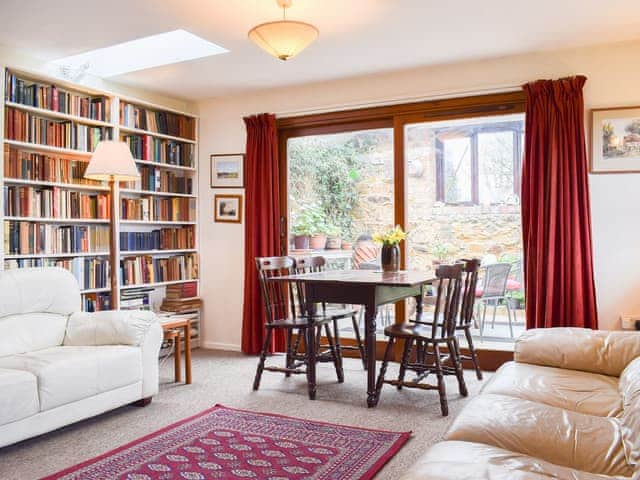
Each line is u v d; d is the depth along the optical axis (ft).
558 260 13.84
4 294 11.26
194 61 14.74
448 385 13.56
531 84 14.15
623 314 13.58
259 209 17.69
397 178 16.35
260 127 17.67
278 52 10.93
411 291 13.75
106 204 15.74
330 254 17.57
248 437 9.96
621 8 11.53
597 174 13.82
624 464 5.55
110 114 16.05
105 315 12.04
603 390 7.88
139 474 8.38
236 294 18.39
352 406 11.91
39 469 8.66
